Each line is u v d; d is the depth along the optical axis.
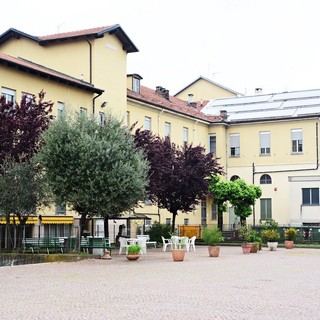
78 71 38.94
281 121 54.47
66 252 27.75
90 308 12.34
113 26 39.75
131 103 44.38
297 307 12.62
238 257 29.73
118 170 26.34
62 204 27.22
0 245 28.30
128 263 24.58
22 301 13.32
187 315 11.51
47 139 26.50
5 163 26.06
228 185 48.25
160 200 42.09
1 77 31.48
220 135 56.19
